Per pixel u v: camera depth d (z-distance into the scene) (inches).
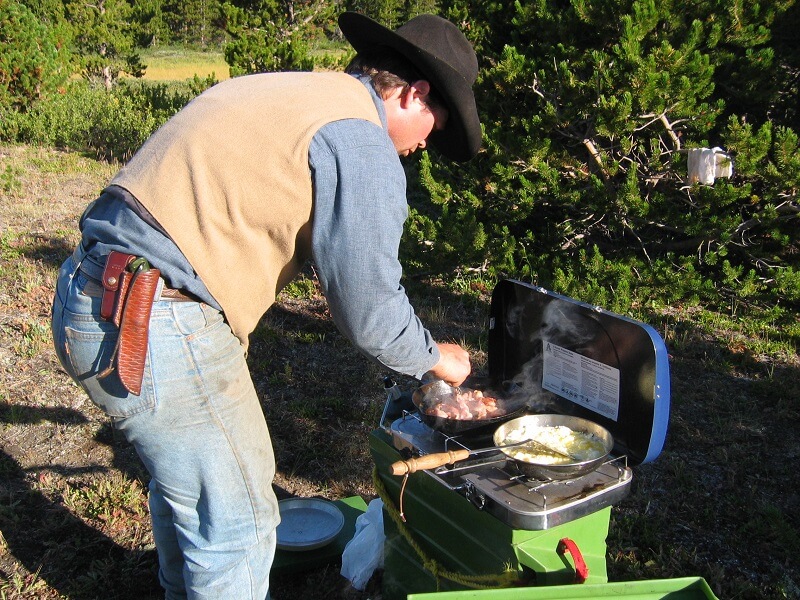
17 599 107.8
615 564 114.0
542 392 100.0
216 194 72.9
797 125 225.3
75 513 126.8
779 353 189.5
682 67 197.5
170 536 91.4
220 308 76.6
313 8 660.1
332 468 141.7
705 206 200.5
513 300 100.7
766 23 216.1
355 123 73.7
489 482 81.2
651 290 212.2
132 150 449.7
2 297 224.8
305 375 180.9
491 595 74.1
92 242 76.6
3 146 463.5
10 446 147.2
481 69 239.3
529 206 215.9
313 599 108.2
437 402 94.0
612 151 218.1
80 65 798.5
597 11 209.3
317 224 73.1
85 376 76.3
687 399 166.7
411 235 227.8
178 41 2213.3
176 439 76.5
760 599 107.8
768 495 131.9
